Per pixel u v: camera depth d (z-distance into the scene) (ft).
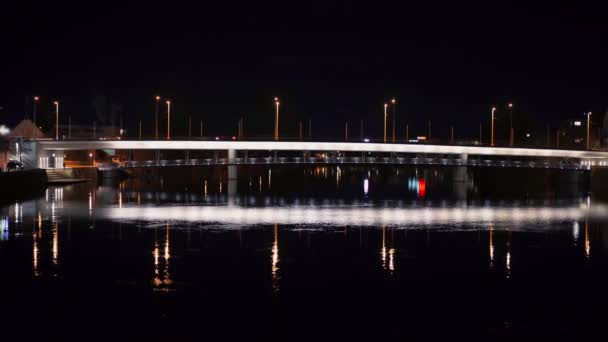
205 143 513.45
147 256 206.59
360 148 528.22
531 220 306.35
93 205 347.77
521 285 175.22
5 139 462.60
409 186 557.33
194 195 428.97
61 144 470.39
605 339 134.51
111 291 164.25
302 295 162.71
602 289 171.42
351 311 150.30
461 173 554.87
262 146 519.19
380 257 209.67
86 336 133.08
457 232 265.13
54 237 241.55
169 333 135.54
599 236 255.50
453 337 135.13
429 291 167.94
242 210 339.16
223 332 136.15
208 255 209.56
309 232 260.42
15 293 162.20
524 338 134.92
